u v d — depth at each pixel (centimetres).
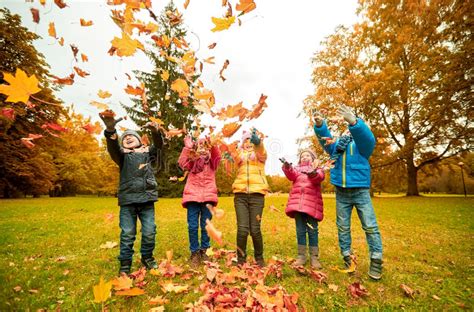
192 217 296
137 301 205
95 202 1428
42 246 382
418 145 1789
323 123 292
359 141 262
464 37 1122
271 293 210
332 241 411
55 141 1986
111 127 209
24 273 264
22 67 1580
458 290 233
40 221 640
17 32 1598
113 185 2894
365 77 1697
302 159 330
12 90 101
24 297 211
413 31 1346
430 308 203
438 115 1377
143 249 273
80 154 2912
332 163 271
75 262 304
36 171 2081
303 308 190
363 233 479
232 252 329
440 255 338
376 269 254
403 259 323
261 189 281
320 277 245
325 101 1794
